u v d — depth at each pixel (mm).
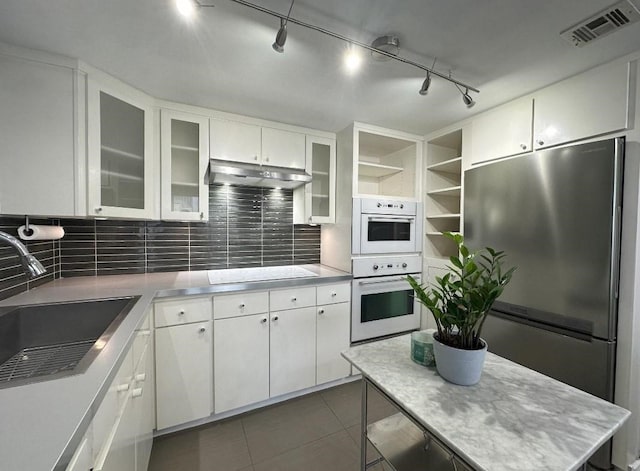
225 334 1782
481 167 1939
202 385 1718
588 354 1410
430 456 1139
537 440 682
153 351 1584
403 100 1879
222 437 1659
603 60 1425
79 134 1416
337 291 2182
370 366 1062
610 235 1345
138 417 1143
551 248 1554
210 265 2309
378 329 2373
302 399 2057
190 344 1680
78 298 1380
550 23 1177
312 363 2086
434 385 928
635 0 1046
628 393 1340
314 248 2742
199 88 1713
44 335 1256
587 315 1419
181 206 1970
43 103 1343
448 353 936
